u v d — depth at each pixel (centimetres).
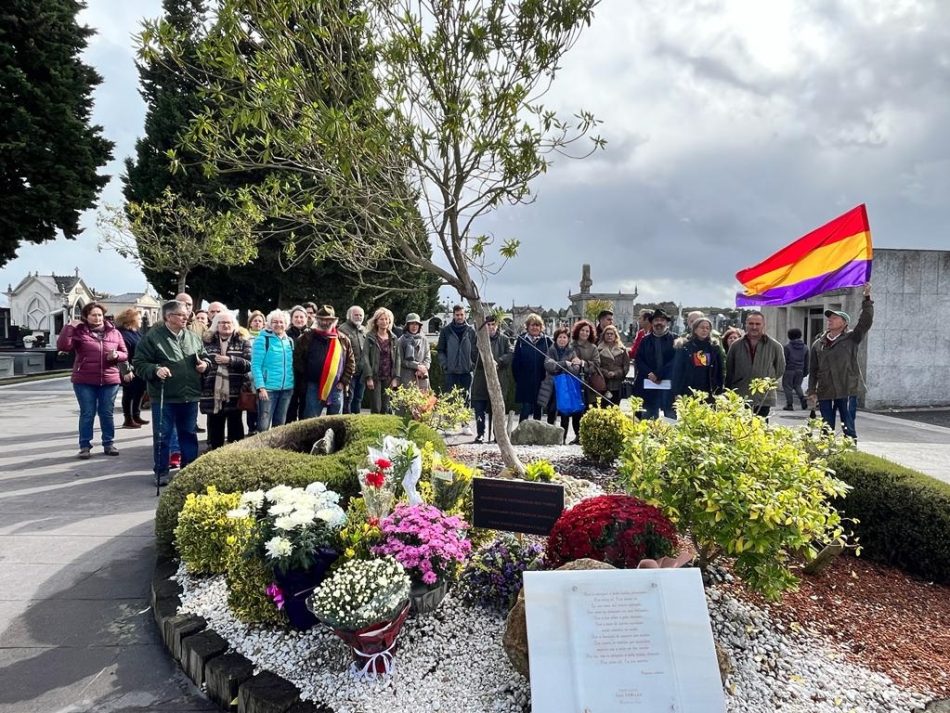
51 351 2189
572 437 907
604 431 598
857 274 778
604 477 559
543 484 347
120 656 325
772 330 1661
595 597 238
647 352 806
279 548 290
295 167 439
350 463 453
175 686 300
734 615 318
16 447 823
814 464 337
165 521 417
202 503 389
